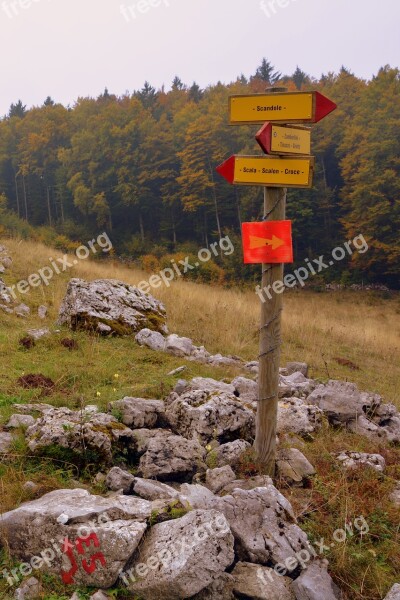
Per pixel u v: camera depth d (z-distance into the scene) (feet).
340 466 17.01
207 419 17.04
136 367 25.39
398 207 128.57
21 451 15.24
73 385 21.79
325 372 34.45
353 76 198.08
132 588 11.30
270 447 15.74
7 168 224.74
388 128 135.13
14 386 21.09
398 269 127.85
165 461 15.24
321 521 14.20
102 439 15.44
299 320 49.65
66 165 194.39
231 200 160.97
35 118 230.89
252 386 22.48
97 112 225.56
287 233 14.80
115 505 12.37
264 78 268.00
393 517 14.79
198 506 13.20
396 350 47.06
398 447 20.80
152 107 240.32
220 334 36.22
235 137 159.63
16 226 148.56
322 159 160.25
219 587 11.42
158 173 169.68
